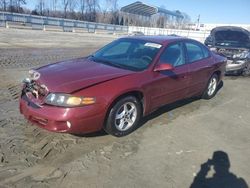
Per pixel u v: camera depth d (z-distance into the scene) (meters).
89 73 4.11
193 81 5.57
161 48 4.88
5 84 6.74
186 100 6.44
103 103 3.78
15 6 50.22
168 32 44.03
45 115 3.62
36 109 3.74
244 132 4.83
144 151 3.91
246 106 6.36
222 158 3.86
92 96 3.70
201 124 5.05
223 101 6.63
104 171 3.38
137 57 4.81
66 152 3.74
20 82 7.03
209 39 10.88
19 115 4.83
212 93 6.62
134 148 3.98
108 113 3.98
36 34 23.23
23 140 3.97
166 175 3.38
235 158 3.89
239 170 3.60
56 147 3.85
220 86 8.23
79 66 4.46
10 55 11.59
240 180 3.38
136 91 4.25
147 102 4.50
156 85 4.57
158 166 3.56
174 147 4.09
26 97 4.04
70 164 3.47
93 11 62.38
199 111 5.75
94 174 3.30
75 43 19.81
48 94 3.69
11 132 4.18
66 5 57.38
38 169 3.32
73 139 4.09
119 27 43.12
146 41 5.18
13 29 25.05
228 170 3.58
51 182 3.10
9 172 3.22
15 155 3.58
